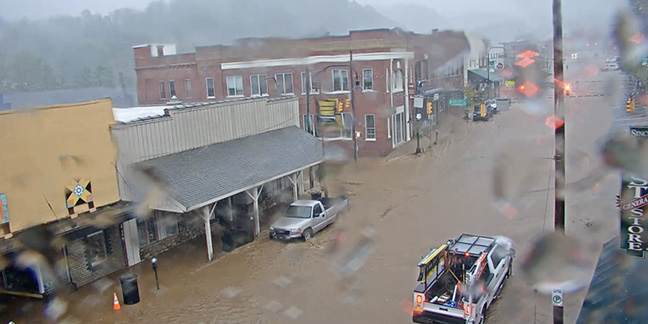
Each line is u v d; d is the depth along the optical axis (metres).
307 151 23.41
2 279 15.04
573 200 20.89
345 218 21.34
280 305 13.74
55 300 14.59
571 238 16.53
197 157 19.11
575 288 13.22
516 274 14.44
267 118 23.61
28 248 14.17
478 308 11.37
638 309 9.62
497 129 42.69
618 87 36.03
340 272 15.75
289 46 37.00
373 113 35.03
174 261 17.44
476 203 22.30
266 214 22.52
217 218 20.89
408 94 38.94
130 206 16.62
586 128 32.28
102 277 16.20
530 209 20.72
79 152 15.71
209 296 14.51
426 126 41.78
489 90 55.34
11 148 13.92
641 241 9.76
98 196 16.38
